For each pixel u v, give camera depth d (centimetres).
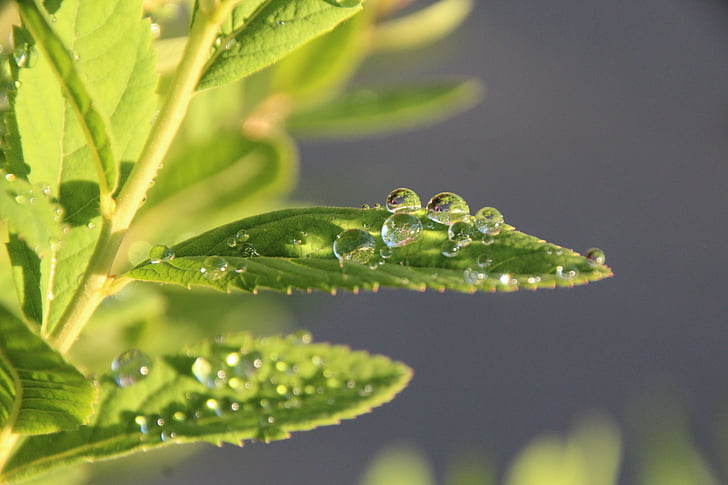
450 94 39
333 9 29
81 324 29
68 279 29
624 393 90
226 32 29
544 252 29
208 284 29
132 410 30
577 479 48
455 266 29
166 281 29
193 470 38
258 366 31
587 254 29
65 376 28
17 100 29
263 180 35
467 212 30
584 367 93
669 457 48
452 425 88
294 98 39
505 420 88
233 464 39
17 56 29
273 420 30
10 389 28
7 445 29
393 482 51
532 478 48
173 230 35
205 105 36
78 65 29
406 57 45
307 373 31
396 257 29
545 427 87
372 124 39
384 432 87
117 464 35
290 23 29
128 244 35
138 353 30
